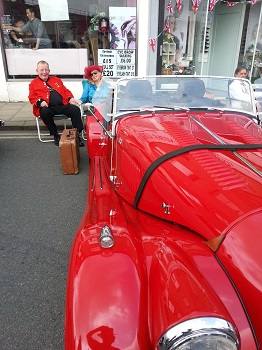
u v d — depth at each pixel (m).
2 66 7.78
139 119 2.61
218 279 1.42
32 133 6.38
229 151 2.01
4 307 2.22
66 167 4.46
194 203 1.73
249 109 2.89
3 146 5.66
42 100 5.42
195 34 8.20
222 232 1.55
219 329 1.12
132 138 2.34
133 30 7.70
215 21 8.63
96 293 1.33
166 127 2.37
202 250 1.57
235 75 5.11
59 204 3.66
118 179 2.58
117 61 7.95
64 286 2.41
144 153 2.15
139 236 1.78
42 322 2.10
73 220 3.32
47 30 7.72
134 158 2.24
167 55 8.05
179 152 1.97
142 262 1.52
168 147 2.09
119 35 7.75
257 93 3.46
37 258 2.73
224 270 1.47
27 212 3.49
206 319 1.14
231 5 8.20
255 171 1.79
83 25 7.73
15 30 7.62
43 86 5.54
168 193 1.89
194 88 2.89
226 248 1.50
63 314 2.16
